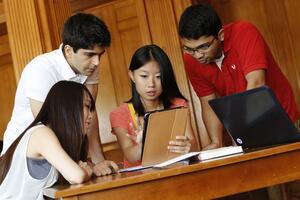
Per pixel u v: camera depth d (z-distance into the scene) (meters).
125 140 2.50
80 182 1.74
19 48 3.28
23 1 3.27
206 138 3.64
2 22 3.97
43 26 3.27
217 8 3.96
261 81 2.34
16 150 1.89
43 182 1.89
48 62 2.25
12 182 1.91
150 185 1.52
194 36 2.27
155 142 1.91
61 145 1.89
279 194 2.59
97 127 2.47
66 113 1.91
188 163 1.72
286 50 3.86
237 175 1.61
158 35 3.81
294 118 2.59
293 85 3.84
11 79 4.25
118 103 4.01
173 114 1.92
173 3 3.78
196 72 2.68
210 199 1.58
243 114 1.94
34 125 1.92
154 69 2.41
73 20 2.15
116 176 1.72
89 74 2.25
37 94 2.19
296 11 3.83
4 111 4.29
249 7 3.93
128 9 3.95
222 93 2.69
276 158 1.66
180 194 1.55
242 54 2.42
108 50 4.02
